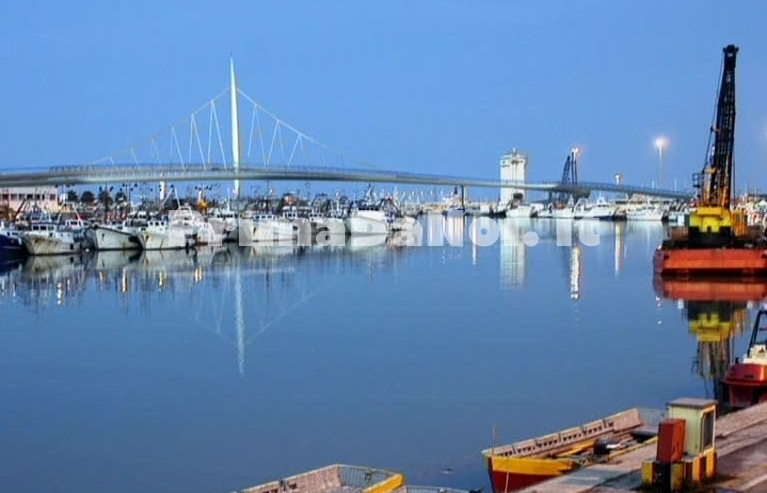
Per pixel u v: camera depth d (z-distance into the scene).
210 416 40.53
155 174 197.62
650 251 152.38
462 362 52.19
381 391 44.72
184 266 124.44
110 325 71.25
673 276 99.25
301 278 107.56
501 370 49.50
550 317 71.81
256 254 148.88
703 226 104.06
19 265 125.69
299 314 76.25
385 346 58.66
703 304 77.88
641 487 22.98
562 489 23.05
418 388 45.12
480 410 40.12
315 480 25.80
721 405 37.38
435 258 138.88
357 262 131.75
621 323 67.75
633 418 32.09
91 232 148.25
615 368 49.62
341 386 46.25
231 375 50.22
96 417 40.78
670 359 52.28
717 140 111.81
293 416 40.06
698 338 60.00
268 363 53.62
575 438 29.84
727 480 23.30
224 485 30.72
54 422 39.88
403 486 25.11
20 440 36.91
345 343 60.28
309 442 35.59
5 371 52.28
